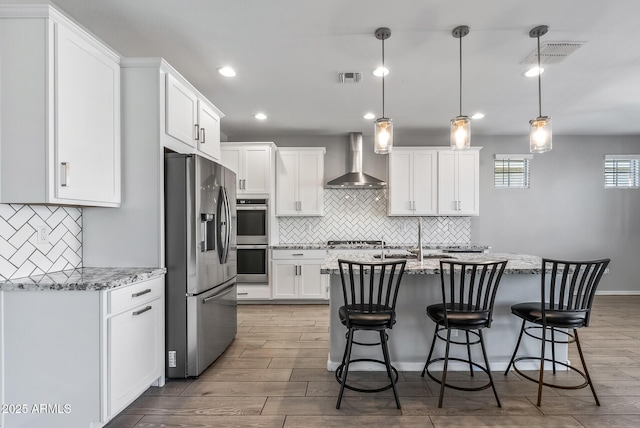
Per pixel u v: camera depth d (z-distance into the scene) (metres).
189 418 2.02
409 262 2.70
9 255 1.91
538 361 2.64
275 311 4.36
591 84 3.31
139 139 2.33
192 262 2.44
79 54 1.94
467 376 2.55
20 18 1.77
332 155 5.32
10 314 1.83
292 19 2.24
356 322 2.08
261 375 2.58
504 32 2.38
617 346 3.10
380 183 4.81
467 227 5.28
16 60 1.78
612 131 5.07
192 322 2.45
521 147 5.27
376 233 5.30
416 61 2.82
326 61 2.83
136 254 2.35
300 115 4.29
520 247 5.29
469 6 2.10
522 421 1.99
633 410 2.09
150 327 2.23
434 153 4.94
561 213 5.29
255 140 5.29
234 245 3.27
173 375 2.46
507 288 2.65
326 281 4.66
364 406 2.15
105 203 2.16
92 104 2.04
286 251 4.66
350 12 2.16
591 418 2.01
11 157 1.79
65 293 1.81
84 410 1.81
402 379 2.51
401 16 2.21
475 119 4.48
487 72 3.03
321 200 4.95
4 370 1.83
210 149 3.14
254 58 2.78
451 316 2.12
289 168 4.95
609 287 5.26
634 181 5.33
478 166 4.93
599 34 2.41
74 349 1.81
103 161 2.14
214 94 3.57
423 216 5.27
